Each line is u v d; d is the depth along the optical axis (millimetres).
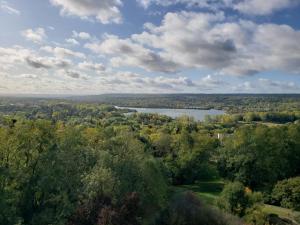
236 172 69312
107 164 35406
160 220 36031
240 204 43406
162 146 80750
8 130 34281
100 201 26312
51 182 32062
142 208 32688
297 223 45219
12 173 31047
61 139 37250
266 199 57562
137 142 46375
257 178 66750
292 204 53500
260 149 67438
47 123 36469
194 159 70688
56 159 33906
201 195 59469
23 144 34250
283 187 55875
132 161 38219
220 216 37688
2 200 28219
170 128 136250
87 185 29375
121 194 31016
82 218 24703
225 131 151125
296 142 73938
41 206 32594
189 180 70625
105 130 56562
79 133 40531
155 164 42656
